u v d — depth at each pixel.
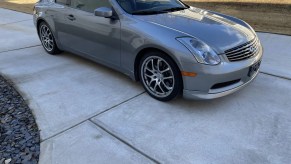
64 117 3.06
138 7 3.53
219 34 3.05
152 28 3.12
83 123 2.94
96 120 2.99
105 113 3.12
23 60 4.90
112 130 2.81
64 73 4.25
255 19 7.18
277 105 3.16
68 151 2.52
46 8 4.71
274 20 6.96
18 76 4.20
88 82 3.91
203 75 2.80
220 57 2.83
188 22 3.28
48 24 4.77
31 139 2.70
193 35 2.97
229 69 2.84
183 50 2.83
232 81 2.98
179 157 2.41
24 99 3.49
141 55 3.32
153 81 3.30
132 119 2.98
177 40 2.90
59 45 4.77
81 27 4.00
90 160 2.40
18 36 6.60
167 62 3.02
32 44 5.88
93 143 2.62
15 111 3.21
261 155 2.40
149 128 2.82
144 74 3.37
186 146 2.54
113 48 3.61
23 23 8.05
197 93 2.92
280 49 4.95
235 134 2.68
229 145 2.54
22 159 2.42
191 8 4.02
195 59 2.78
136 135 2.72
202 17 3.54
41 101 3.42
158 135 2.71
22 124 2.95
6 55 5.21
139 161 2.38
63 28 4.43
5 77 4.18
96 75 4.13
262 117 2.94
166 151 2.49
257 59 3.17
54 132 2.80
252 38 3.25
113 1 3.49
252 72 3.14
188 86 2.93
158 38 3.00
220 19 3.59
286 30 6.05
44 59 4.91
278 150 2.45
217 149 2.49
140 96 3.46
